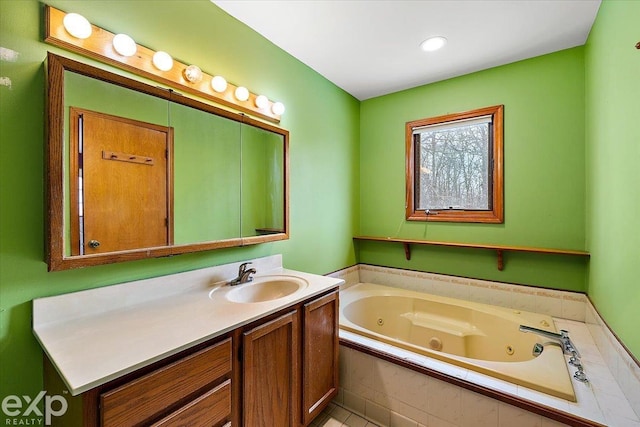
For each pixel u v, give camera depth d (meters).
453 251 2.45
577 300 1.97
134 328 1.00
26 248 0.99
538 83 2.08
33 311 0.99
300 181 2.18
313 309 1.46
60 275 1.06
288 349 1.32
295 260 2.14
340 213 2.65
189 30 1.46
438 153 2.53
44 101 1.01
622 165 1.26
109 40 1.15
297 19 1.70
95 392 0.73
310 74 2.26
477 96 2.31
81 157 1.07
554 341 1.65
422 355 1.59
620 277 1.29
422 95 2.57
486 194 2.32
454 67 2.25
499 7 1.57
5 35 0.95
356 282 2.87
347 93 2.73
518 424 1.22
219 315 1.13
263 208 1.85
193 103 1.43
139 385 0.80
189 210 1.46
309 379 1.43
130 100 1.22
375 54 2.06
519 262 2.17
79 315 1.09
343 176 2.68
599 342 1.59
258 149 1.82
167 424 0.86
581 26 1.73
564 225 2.01
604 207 1.53
